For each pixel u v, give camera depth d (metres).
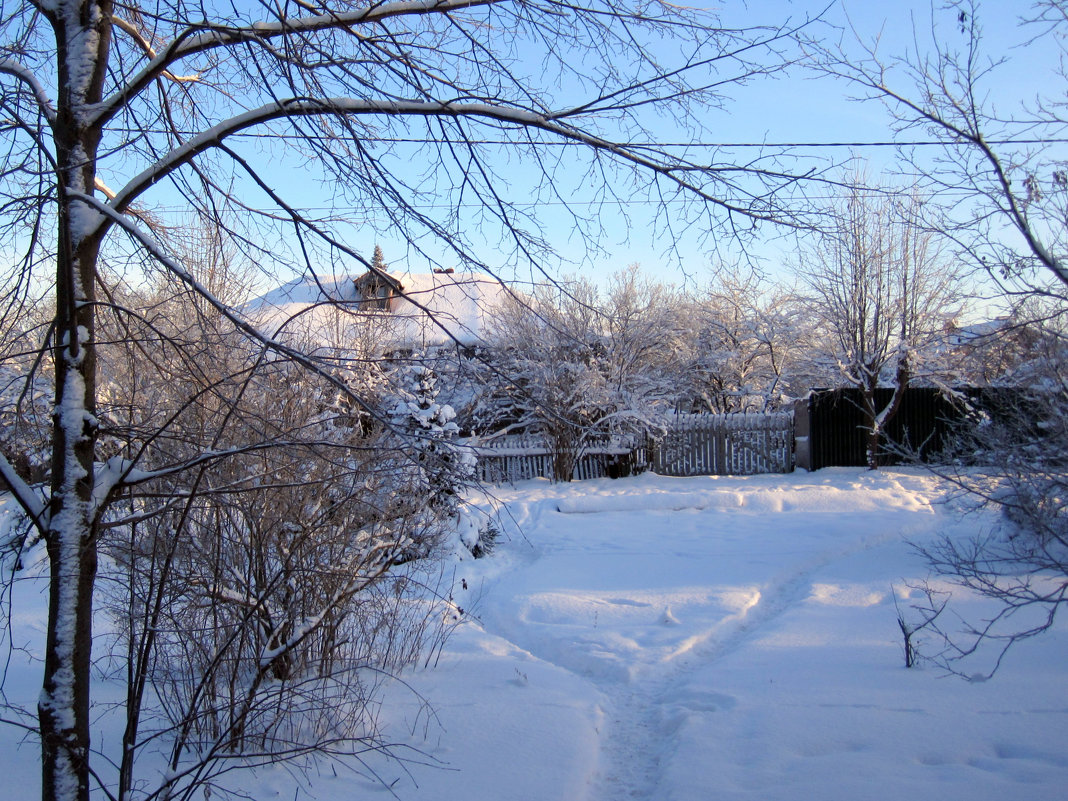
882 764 4.61
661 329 23.88
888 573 9.99
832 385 23.02
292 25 3.63
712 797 4.30
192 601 4.96
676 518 15.08
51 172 3.43
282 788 4.50
